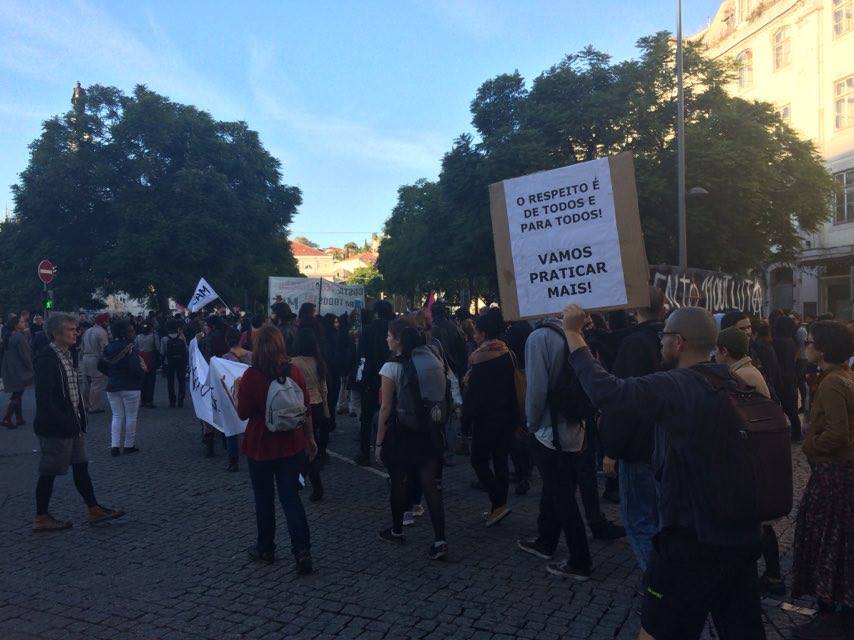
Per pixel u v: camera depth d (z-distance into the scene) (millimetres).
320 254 128125
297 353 7879
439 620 4207
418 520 6281
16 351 12016
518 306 4484
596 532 5703
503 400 5738
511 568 5051
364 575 4941
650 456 3660
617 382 2703
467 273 25531
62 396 5961
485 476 5871
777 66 31859
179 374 14023
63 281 31188
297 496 5062
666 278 12047
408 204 47188
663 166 19969
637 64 21250
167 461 8820
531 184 4406
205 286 16516
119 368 9164
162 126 30844
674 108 20781
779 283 32031
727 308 13656
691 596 2549
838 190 22625
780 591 4516
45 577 4965
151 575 4984
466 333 10195
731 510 2434
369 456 8570
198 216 29812
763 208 20672
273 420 4961
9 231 37594
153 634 4066
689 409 2547
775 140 21219
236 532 5949
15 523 6258
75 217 31203
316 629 4113
